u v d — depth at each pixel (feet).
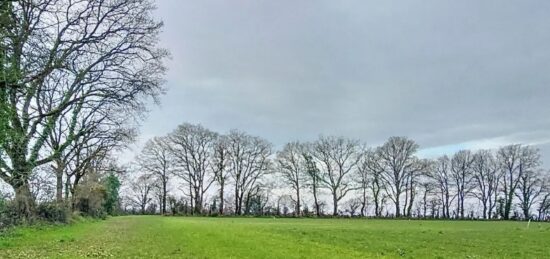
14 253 63.77
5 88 77.92
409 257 81.51
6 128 85.97
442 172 378.32
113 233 113.19
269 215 363.15
